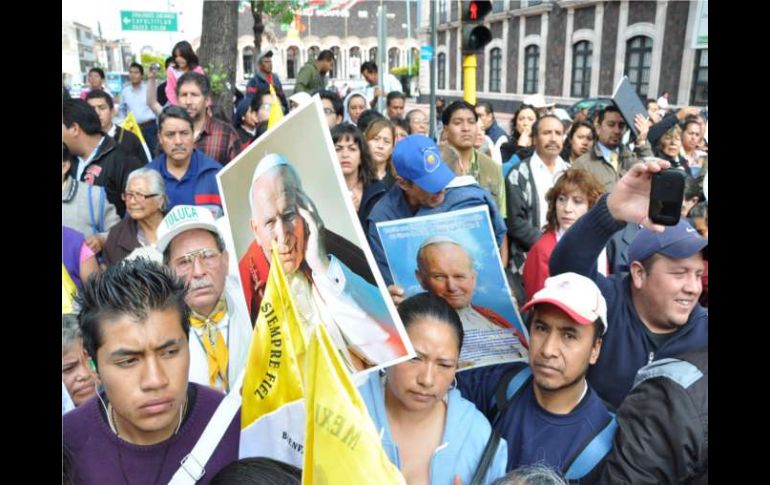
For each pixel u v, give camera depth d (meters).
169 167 3.17
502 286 2.21
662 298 2.04
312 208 1.72
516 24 16.75
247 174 1.89
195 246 2.16
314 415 1.32
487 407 2.16
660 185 1.97
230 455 1.80
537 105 5.14
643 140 3.37
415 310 1.94
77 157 3.55
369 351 1.68
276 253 1.55
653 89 12.84
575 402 2.04
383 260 2.42
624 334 2.11
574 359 1.99
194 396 1.84
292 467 1.56
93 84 8.41
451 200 2.56
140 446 1.76
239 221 1.97
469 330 2.18
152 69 7.14
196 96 4.18
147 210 2.80
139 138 4.90
